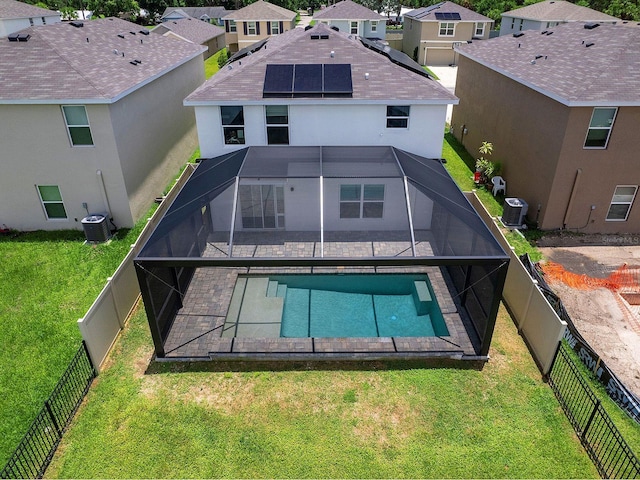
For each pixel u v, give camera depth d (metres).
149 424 10.07
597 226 17.70
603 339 12.64
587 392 9.88
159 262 10.84
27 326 12.91
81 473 9.08
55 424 9.60
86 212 17.84
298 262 11.24
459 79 27.95
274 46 20.22
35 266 15.68
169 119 22.52
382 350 12.02
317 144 17.62
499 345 12.36
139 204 18.80
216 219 14.48
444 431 9.93
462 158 25.64
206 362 11.83
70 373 10.55
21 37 17.47
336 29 23.98
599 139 16.02
